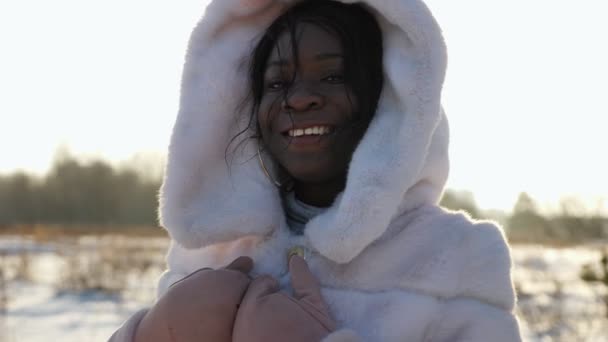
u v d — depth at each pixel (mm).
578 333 5586
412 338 1367
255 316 1297
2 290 8922
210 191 1636
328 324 1315
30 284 9852
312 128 1508
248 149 1658
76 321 7062
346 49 1521
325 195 1596
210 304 1354
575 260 10547
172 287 1411
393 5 1400
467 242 1406
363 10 1567
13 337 6074
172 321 1348
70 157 37812
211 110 1669
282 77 1565
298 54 1529
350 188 1384
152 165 36875
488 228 1428
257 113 1618
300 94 1488
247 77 1707
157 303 1402
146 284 9875
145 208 36281
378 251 1448
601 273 4375
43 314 7453
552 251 11070
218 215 1589
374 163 1388
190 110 1666
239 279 1412
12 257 12703
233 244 1656
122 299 8664
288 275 1513
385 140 1410
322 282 1470
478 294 1370
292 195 1655
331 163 1519
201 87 1683
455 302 1375
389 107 1450
